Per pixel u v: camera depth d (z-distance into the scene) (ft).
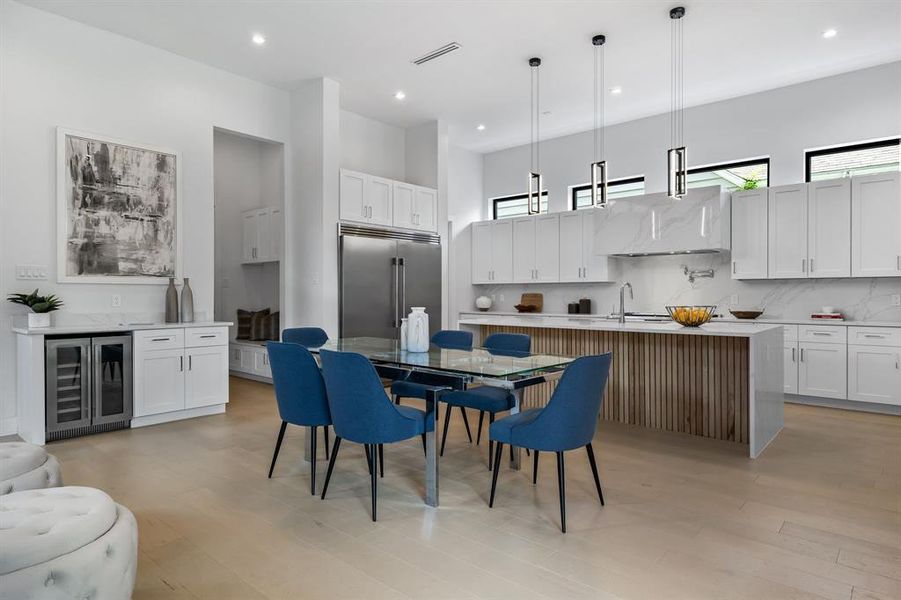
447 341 13.35
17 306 13.17
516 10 13.80
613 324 14.23
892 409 15.70
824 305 17.90
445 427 11.87
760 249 18.33
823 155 18.39
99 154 14.56
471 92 19.54
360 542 7.56
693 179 21.34
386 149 23.04
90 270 14.37
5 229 13.04
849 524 8.09
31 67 13.50
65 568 4.87
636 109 21.26
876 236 16.22
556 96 19.88
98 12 13.84
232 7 13.66
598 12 13.82
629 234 20.39
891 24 14.43
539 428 7.99
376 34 15.10
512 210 26.96
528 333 16.16
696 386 13.21
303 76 18.12
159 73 15.96
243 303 22.80
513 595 6.21
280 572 6.74
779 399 13.69
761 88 19.04
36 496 5.89
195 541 7.59
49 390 12.25
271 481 10.01
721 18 14.10
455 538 7.68
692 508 8.70
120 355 13.42
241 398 17.70
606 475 10.32
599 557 7.11
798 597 6.15
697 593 6.23
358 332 19.19
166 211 15.90
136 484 9.80
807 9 13.64
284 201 19.45
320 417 9.45
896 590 6.29
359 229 19.47
